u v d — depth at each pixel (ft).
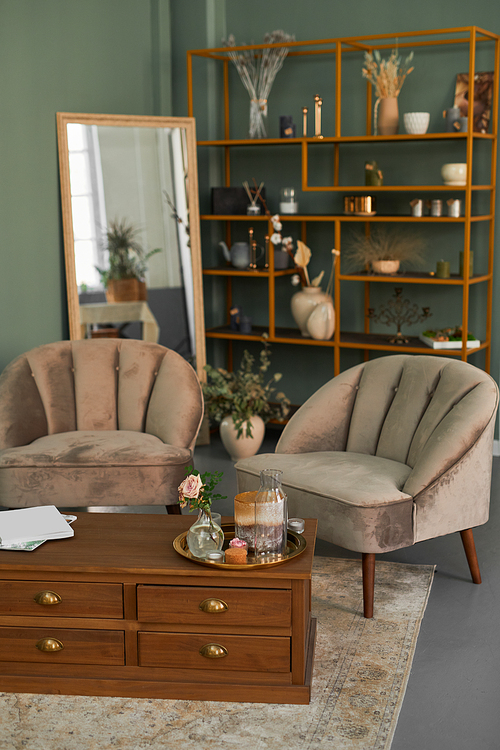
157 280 15.30
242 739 6.74
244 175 16.90
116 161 14.70
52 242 14.15
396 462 10.05
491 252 14.43
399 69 14.90
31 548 7.56
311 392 16.96
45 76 13.70
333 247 16.19
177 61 16.48
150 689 7.35
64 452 10.60
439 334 14.20
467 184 13.19
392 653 8.08
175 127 15.34
